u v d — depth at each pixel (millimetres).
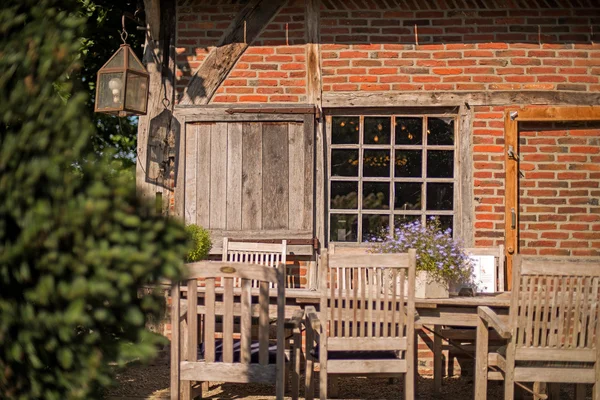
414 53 6621
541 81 6562
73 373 2334
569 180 6555
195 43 6770
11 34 2459
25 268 2180
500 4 6598
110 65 5961
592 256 6504
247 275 4102
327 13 6684
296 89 6680
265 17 6734
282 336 4109
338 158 6734
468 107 6570
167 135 6707
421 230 5062
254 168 6613
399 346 4148
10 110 2336
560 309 4055
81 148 2281
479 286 6176
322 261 4109
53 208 2162
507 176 6504
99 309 2285
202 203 6641
